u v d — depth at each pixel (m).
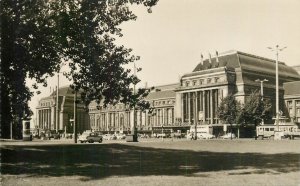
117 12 25.38
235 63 126.25
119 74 25.62
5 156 23.64
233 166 20.73
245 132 102.94
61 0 21.88
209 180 15.18
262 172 18.02
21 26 20.56
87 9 23.38
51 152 28.69
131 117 162.88
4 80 22.56
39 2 20.81
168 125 136.88
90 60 24.98
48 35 22.50
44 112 179.50
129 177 16.11
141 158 25.64
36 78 26.88
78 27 23.28
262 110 82.62
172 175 16.84
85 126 178.00
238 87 121.88
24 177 16.06
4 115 23.17
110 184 14.16
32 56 23.50
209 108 127.38
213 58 134.88
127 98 25.92
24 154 26.00
